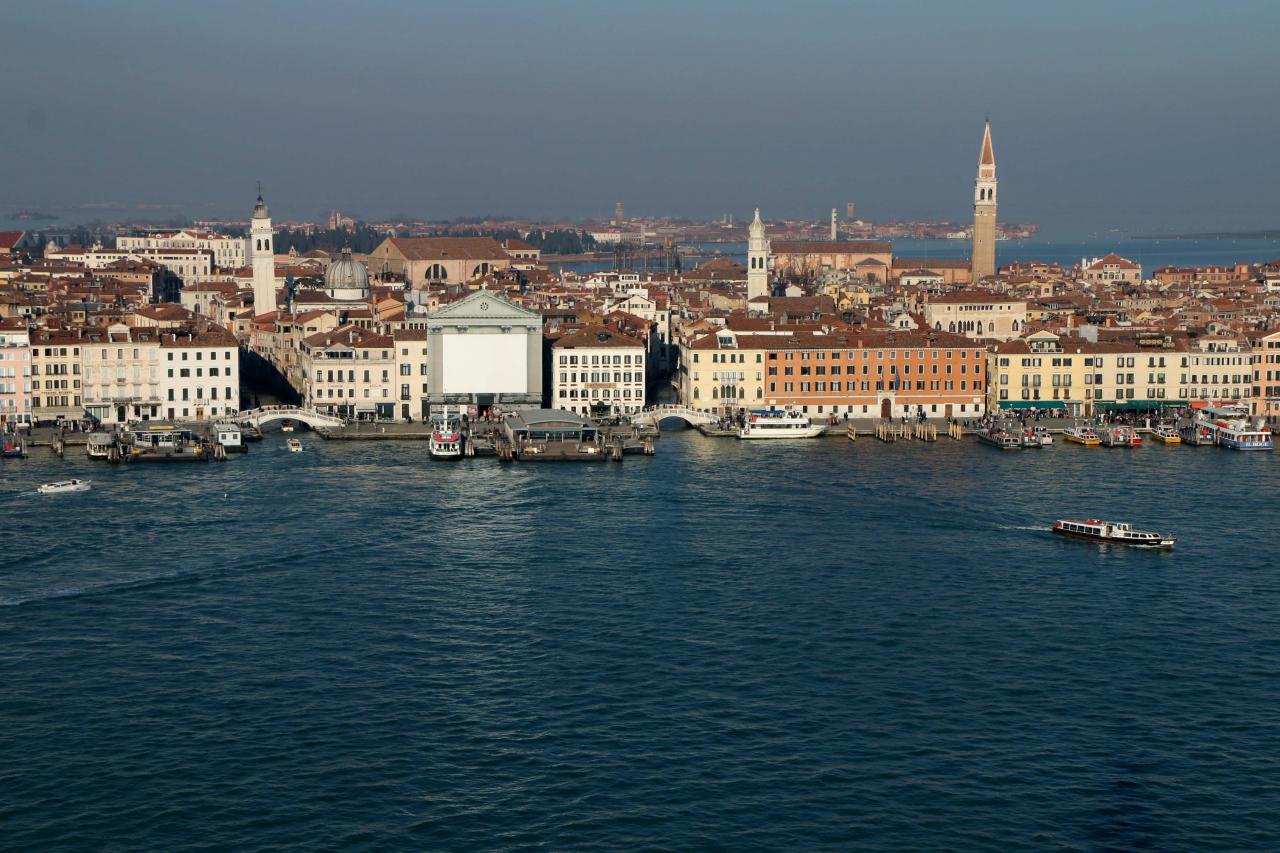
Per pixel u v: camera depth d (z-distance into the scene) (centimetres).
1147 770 14775
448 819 13675
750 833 13450
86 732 15612
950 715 16125
